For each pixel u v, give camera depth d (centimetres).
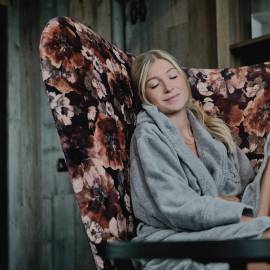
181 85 169
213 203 128
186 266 125
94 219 126
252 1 275
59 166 352
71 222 347
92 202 127
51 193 355
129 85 165
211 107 189
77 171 126
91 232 125
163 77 166
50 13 373
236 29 269
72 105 130
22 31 364
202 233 127
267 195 158
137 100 169
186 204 130
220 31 267
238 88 189
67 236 349
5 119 349
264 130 181
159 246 70
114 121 145
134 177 144
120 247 73
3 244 341
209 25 303
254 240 67
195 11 310
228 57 264
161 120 156
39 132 362
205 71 194
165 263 129
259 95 186
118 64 162
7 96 350
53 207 354
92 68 142
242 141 184
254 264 116
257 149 181
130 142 153
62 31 136
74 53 137
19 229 347
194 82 191
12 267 341
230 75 192
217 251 67
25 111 358
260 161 180
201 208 128
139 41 340
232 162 173
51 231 353
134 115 163
